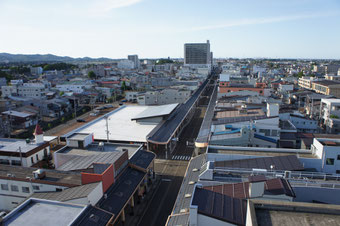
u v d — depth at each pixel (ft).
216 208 72.74
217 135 171.83
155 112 297.74
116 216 112.88
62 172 139.03
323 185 95.35
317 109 306.96
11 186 134.41
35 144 187.32
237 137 161.89
